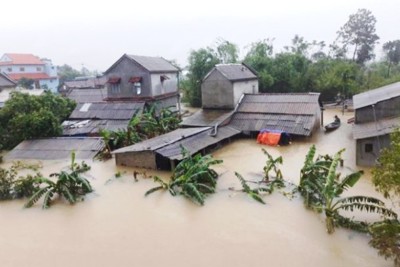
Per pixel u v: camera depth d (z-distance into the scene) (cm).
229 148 3117
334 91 5306
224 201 1964
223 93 3753
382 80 5144
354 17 7075
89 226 1770
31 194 2175
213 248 1503
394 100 2531
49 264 1463
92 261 1464
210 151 3000
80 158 2925
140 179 2419
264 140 3184
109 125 3559
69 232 1722
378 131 2323
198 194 1952
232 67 4003
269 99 3694
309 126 3192
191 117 3744
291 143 3166
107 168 2692
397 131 1465
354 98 3161
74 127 3606
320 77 5466
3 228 1797
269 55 6366
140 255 1484
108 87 4338
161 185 2197
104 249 1549
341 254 1405
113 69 4272
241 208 1866
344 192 1927
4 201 2136
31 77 8725
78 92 5247
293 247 1475
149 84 4128
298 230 1608
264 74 5506
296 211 1795
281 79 5678
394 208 1705
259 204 1897
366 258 1368
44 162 2922
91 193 2192
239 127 3459
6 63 8719
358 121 2677
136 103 3828
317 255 1409
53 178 2527
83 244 1603
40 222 1844
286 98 3628
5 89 5006
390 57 7156
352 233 1541
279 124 3325
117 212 1912
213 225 1705
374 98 2800
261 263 1377
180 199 2028
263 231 1617
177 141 2739
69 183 2148
